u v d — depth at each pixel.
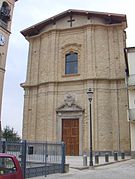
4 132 50.31
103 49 29.19
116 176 12.89
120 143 26.41
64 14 31.16
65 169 14.31
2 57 32.34
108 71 28.59
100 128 26.55
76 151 27.00
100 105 27.14
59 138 27.72
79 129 27.23
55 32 31.03
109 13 29.47
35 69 31.62
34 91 30.72
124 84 27.77
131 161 21.64
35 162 12.55
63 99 28.70
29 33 33.56
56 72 29.73
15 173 6.76
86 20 30.47
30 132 29.50
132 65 28.03
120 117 27.05
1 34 32.31
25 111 30.38
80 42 29.98
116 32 29.86
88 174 13.64
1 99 31.38
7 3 33.94
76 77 28.92
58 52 30.58
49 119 28.22
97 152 25.81
